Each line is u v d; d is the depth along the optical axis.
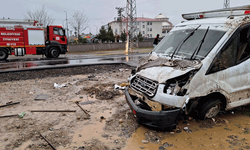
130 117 4.65
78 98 6.19
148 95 3.79
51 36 20.02
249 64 4.25
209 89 3.76
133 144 3.54
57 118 4.70
